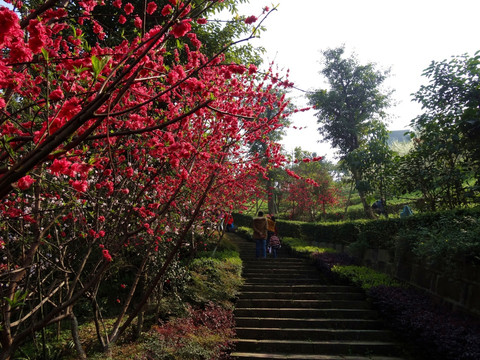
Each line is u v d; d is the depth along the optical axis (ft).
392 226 25.84
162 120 12.35
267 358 17.63
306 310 22.54
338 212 69.72
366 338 19.80
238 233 60.64
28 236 12.77
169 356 14.96
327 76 73.56
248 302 23.98
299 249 38.58
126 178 13.91
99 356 14.12
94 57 5.17
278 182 69.82
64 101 5.98
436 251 18.04
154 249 17.99
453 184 24.16
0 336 10.79
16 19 4.92
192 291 22.02
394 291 21.61
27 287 13.04
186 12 6.23
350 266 28.84
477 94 23.12
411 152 27.37
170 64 23.98
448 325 15.85
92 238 14.03
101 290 22.66
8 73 6.50
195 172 18.28
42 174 10.84
